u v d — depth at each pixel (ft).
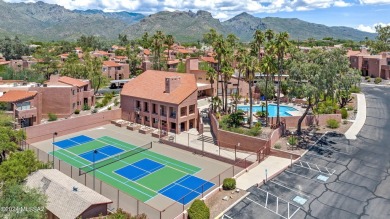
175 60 444.14
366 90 302.45
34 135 192.54
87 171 151.84
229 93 283.59
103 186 134.92
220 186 126.62
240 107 250.16
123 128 221.05
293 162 146.82
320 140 170.81
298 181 129.59
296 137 175.42
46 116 239.09
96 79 309.22
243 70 212.64
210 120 217.56
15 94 208.64
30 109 204.95
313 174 135.03
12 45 511.40
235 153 163.32
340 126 192.54
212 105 225.97
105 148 183.62
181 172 152.25
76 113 248.52
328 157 150.41
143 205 118.83
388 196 117.70
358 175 133.49
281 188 124.26
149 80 232.53
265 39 210.18
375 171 136.67
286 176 134.00
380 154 152.76
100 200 101.40
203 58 418.92
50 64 367.66
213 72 220.84
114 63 410.31
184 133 204.64
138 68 445.78
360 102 249.75
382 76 369.71
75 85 250.37
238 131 178.29
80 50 573.74
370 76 379.35
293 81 169.07
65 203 99.60
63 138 200.95
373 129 185.98
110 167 157.48
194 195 128.77
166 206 119.96
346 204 112.78
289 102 264.93
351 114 216.54
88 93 271.49
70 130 209.56
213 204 114.52
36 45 651.25
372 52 460.55
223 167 158.20
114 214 99.25
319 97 169.37
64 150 180.14
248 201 115.44
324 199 116.16
